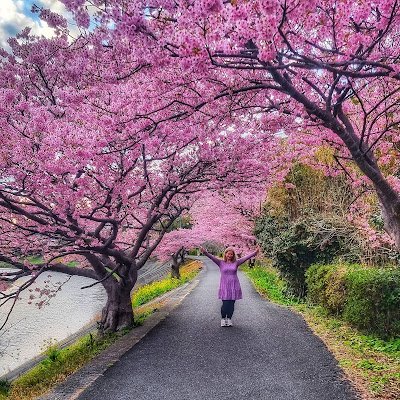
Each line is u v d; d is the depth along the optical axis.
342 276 8.77
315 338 7.72
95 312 21.00
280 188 16.80
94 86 5.88
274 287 16.75
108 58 4.95
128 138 5.66
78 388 5.64
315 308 10.81
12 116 6.82
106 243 8.76
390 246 10.26
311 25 4.00
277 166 10.37
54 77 7.17
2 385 8.20
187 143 7.72
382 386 5.05
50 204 8.46
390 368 5.66
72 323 18.58
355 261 11.21
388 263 10.27
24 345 15.17
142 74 5.41
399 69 3.68
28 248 8.69
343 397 4.83
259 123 7.54
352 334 7.69
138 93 5.36
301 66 3.59
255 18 3.08
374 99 7.39
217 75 5.52
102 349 8.06
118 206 8.88
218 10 2.92
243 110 6.55
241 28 3.12
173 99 5.51
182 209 11.92
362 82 6.67
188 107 5.44
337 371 5.75
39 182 6.98
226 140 8.74
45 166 6.32
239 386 5.36
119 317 9.80
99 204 8.48
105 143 5.62
